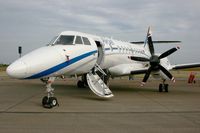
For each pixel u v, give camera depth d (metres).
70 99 12.63
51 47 11.92
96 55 14.05
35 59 10.31
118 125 6.96
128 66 17.69
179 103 11.53
